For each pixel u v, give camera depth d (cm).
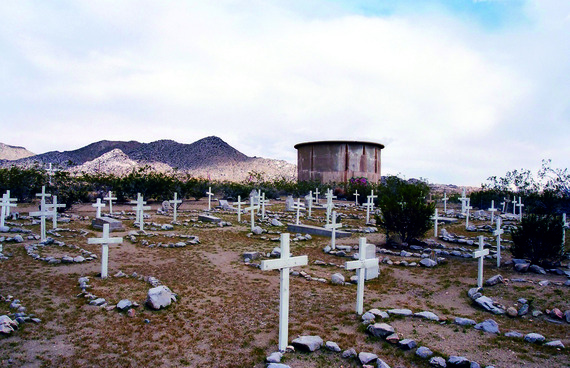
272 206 4150
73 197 3469
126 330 892
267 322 968
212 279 1372
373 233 2580
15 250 1645
